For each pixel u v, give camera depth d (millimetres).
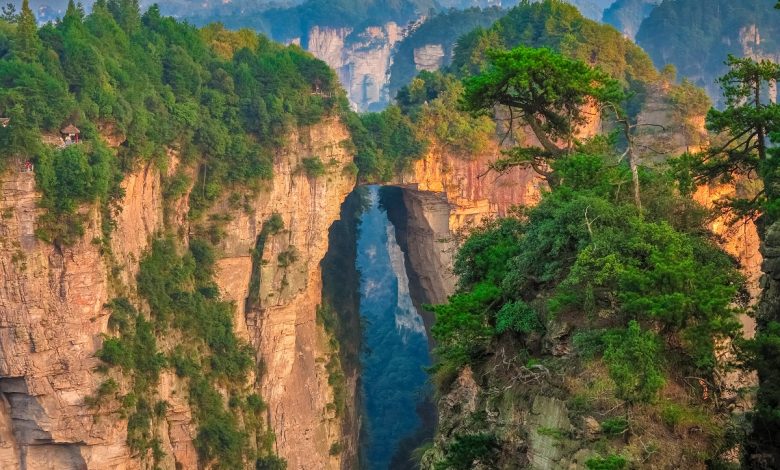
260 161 111688
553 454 36188
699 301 36094
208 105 111500
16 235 89000
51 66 93250
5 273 89062
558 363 38156
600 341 36750
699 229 44188
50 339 91125
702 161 49000
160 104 104125
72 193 90062
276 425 114375
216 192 109750
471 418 40969
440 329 42812
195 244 109875
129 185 98688
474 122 124062
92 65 95562
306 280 117500
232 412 108500
